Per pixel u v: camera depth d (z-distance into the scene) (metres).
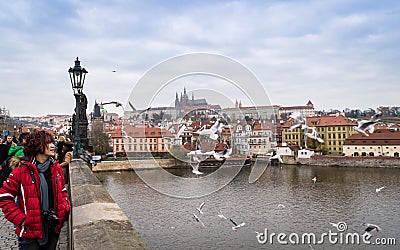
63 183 4.62
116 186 35.78
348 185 56.41
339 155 91.56
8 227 8.08
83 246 3.03
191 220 25.34
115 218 3.92
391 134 87.25
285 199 41.72
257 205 32.59
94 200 4.90
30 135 4.47
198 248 21.61
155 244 21.75
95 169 41.50
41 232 4.28
